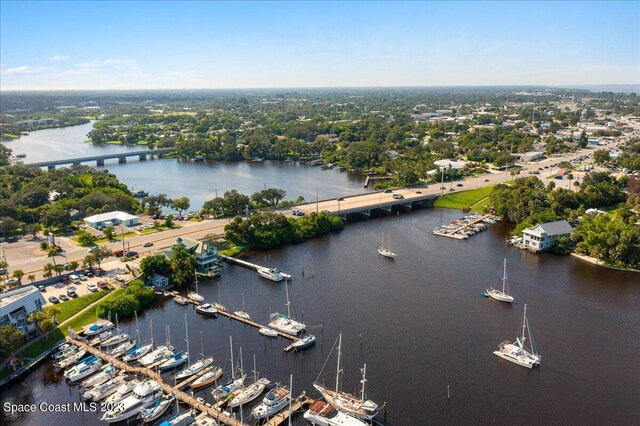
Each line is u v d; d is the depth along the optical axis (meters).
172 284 199.50
